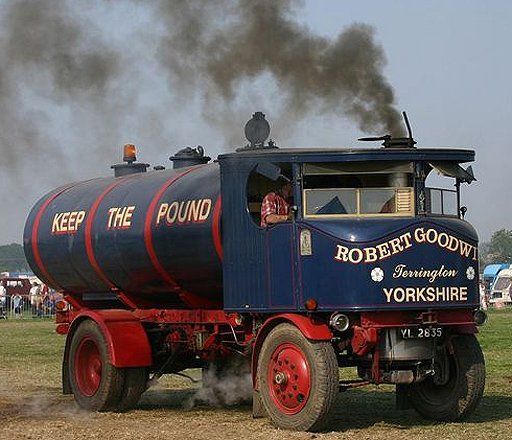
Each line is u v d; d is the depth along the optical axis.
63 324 15.38
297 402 10.92
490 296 55.34
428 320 10.97
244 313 11.70
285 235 11.10
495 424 11.51
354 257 10.77
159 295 13.76
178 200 12.76
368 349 10.88
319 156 11.12
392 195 11.23
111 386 13.00
